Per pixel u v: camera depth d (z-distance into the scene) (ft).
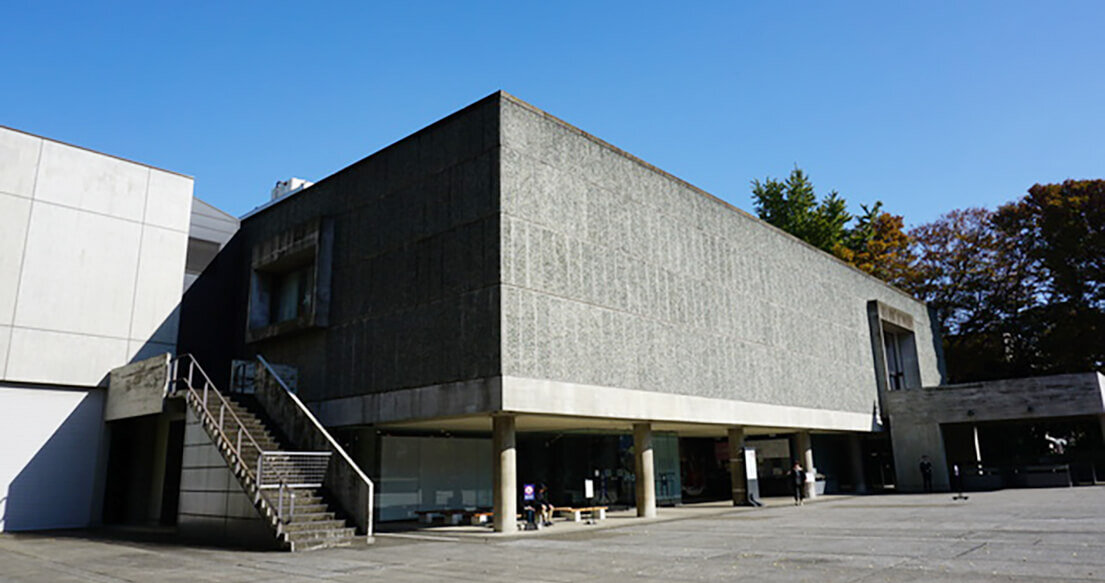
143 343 84.38
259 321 89.56
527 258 63.21
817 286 112.06
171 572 39.63
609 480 93.30
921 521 58.34
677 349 78.33
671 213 82.53
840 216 202.59
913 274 180.24
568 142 70.69
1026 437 161.48
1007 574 31.14
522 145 65.57
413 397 65.77
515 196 63.62
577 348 65.92
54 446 76.69
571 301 66.49
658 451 98.68
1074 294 152.15
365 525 54.13
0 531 71.61
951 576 31.22
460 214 65.82
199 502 59.06
